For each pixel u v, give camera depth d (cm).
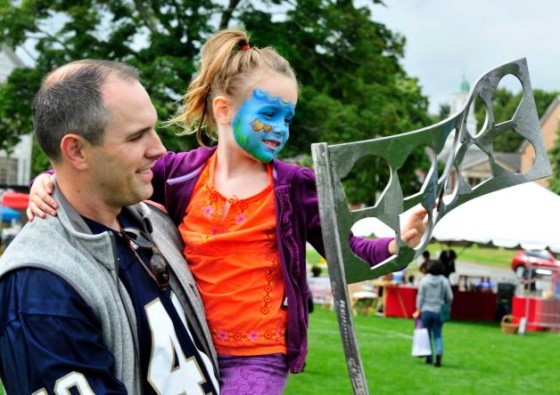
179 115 246
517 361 1074
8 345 169
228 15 1730
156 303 189
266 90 218
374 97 1819
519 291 1802
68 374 166
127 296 183
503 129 215
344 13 1842
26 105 1778
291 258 216
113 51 1861
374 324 1459
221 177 226
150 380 183
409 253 196
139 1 1830
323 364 945
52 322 168
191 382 190
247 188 221
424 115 1994
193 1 1702
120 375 178
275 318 215
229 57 224
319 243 227
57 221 182
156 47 1700
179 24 1723
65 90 179
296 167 225
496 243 1262
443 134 199
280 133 220
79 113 178
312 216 222
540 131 218
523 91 217
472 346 1217
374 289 1772
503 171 216
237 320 214
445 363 1026
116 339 178
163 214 228
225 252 217
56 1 1862
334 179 182
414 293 1611
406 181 1739
